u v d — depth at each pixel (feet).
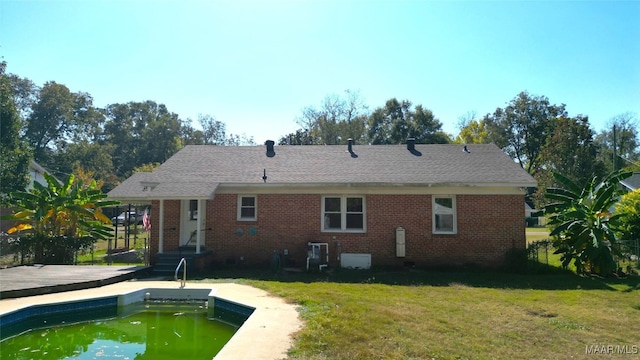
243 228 52.75
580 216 44.47
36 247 52.95
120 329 29.32
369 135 178.91
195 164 58.44
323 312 26.81
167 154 243.60
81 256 63.98
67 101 212.02
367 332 22.65
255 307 28.66
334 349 19.99
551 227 61.77
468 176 50.62
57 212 56.59
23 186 102.63
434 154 59.62
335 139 174.19
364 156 59.67
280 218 52.60
